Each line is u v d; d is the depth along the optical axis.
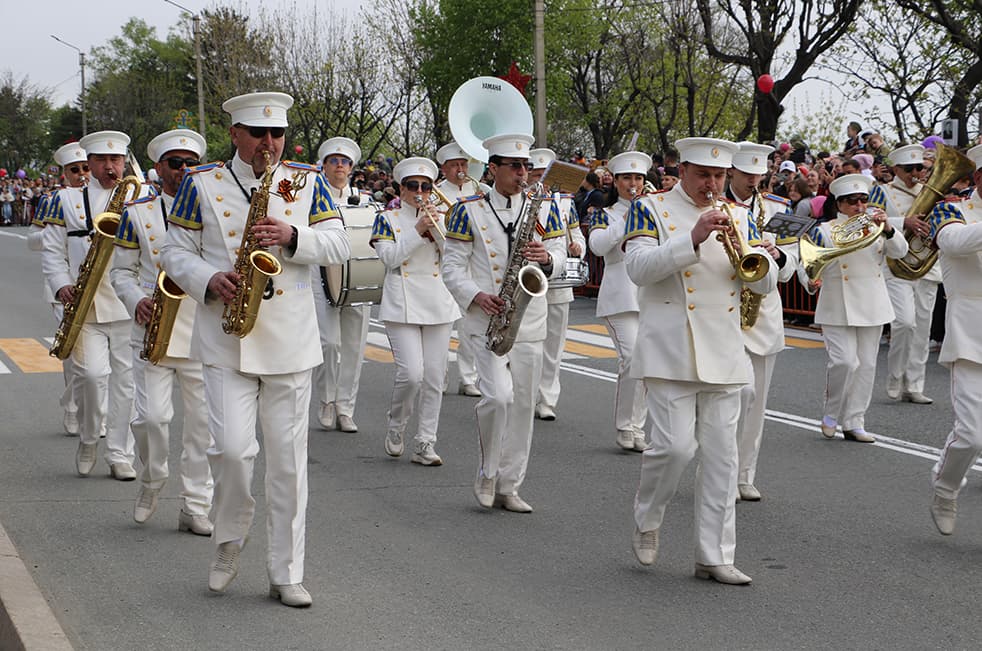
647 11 35.44
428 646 4.65
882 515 6.65
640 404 8.54
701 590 5.36
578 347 13.76
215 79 42.69
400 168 8.35
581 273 7.42
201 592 5.29
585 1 36.22
